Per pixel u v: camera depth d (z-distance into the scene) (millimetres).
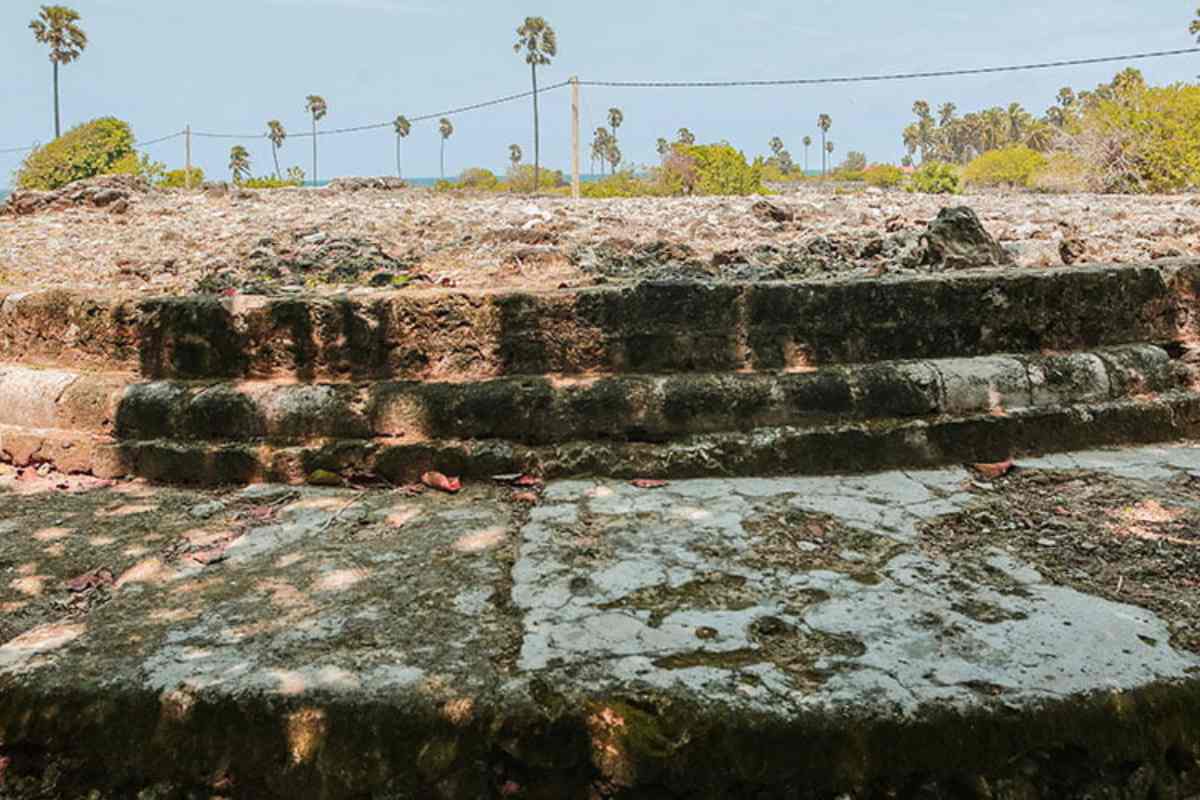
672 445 3328
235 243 6168
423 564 2531
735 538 2674
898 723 1716
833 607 2191
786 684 1828
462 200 9594
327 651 2012
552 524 2828
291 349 3564
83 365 3820
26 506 3131
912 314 3627
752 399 3396
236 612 2238
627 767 1722
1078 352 3748
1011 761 1719
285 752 1798
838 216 7504
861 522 2795
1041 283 3721
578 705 1771
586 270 4914
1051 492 3045
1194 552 2502
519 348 3545
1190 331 3996
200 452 3363
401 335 3533
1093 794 1743
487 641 2045
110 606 2295
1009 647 1966
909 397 3439
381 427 3418
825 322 3582
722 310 3553
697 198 9430
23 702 1893
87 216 7934
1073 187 18594
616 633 2070
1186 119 16047
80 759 1870
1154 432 3607
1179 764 1783
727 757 1707
